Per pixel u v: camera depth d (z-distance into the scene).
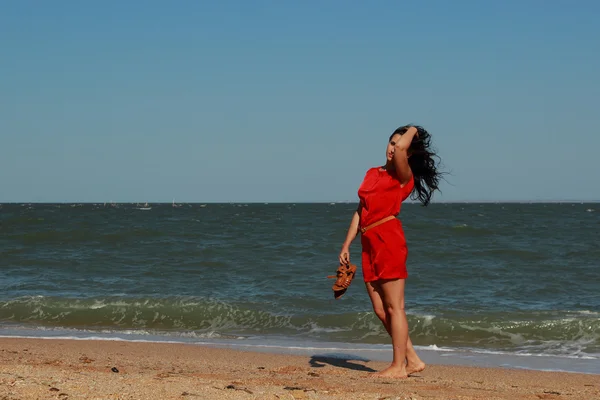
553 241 27.31
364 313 11.45
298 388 4.38
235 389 4.16
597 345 9.41
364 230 4.95
